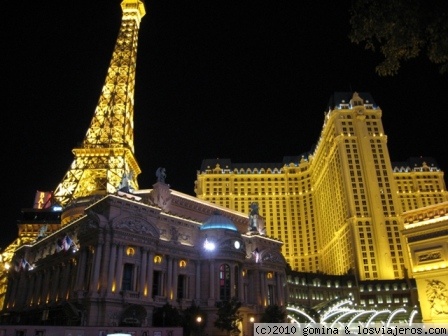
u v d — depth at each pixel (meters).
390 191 192.75
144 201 86.69
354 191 195.00
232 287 88.38
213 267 89.06
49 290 94.81
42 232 122.25
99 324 68.38
